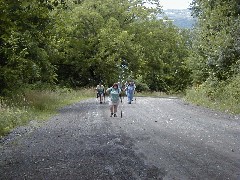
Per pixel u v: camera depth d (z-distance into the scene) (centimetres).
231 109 2073
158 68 6344
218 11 2936
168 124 1518
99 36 4938
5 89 2245
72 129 1417
